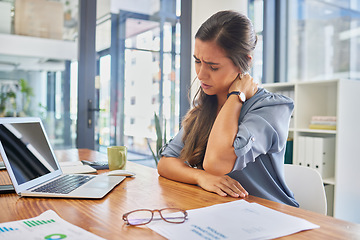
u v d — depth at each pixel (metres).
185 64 4.06
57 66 3.31
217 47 1.13
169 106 3.96
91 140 3.47
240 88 1.22
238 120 1.22
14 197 0.99
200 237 0.65
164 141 2.73
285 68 3.72
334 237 0.67
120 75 3.63
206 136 1.30
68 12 3.35
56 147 3.32
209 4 3.91
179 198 0.98
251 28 1.17
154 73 3.85
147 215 0.80
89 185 1.09
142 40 3.76
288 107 1.22
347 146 2.61
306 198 1.36
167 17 3.93
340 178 2.56
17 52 3.12
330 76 3.21
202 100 1.35
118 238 0.66
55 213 0.80
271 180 1.21
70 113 3.38
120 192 1.05
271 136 1.14
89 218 0.79
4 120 1.03
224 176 1.11
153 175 1.35
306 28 3.46
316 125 2.76
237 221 0.75
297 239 0.66
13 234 0.65
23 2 3.15
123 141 3.64
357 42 2.97
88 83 3.45
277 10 3.74
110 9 3.56
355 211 2.69
